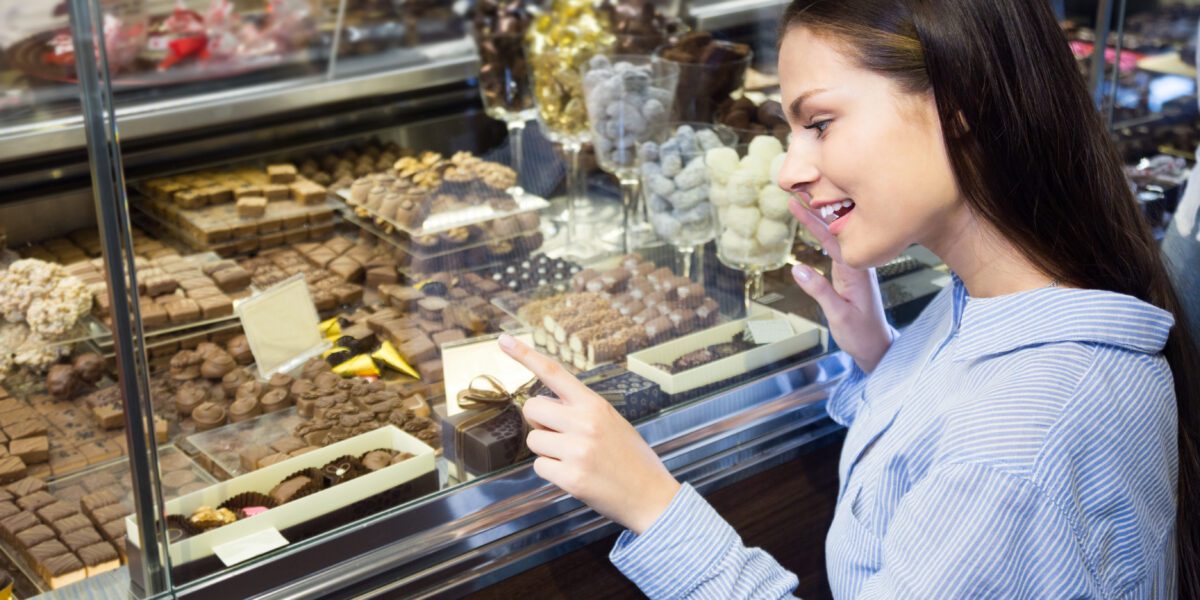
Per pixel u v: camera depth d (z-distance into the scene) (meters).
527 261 1.58
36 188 1.49
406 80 2.03
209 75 1.83
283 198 1.60
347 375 1.30
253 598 1.08
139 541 1.04
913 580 0.86
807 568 1.51
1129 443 0.87
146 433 1.01
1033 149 0.88
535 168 1.83
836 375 1.52
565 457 0.99
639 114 1.70
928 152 0.90
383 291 1.46
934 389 1.01
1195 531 1.05
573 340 1.41
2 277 1.35
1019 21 0.87
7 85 1.49
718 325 1.49
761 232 1.55
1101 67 1.73
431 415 1.26
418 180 1.71
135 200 1.53
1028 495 0.83
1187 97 1.86
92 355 1.33
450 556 1.16
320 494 1.12
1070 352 0.89
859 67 0.89
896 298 1.61
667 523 0.99
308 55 1.98
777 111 1.69
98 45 0.95
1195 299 1.69
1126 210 0.96
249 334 1.29
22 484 1.16
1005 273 0.96
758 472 1.41
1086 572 0.85
